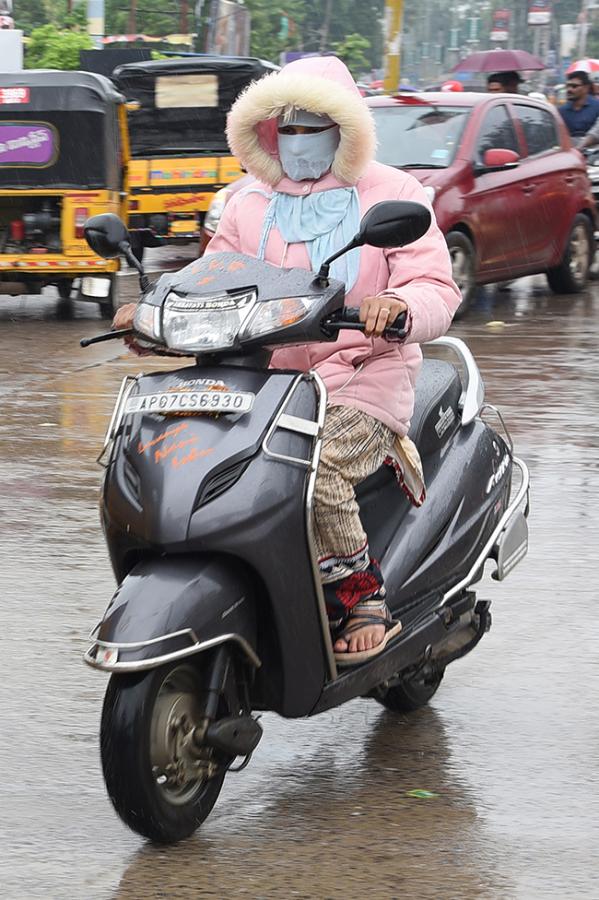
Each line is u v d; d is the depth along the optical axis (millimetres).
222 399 5141
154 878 5059
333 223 5703
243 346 5176
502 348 16266
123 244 5715
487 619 6691
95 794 5742
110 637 4945
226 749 5184
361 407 5551
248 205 5906
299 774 5961
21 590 8219
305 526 5148
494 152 18938
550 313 19375
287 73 5645
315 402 5258
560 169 20672
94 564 8727
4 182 19500
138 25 73125
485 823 5504
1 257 19531
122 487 5148
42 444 11789
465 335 17266
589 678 6988
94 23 58094
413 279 5633
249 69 27984
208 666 5168
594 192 24781
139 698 4980
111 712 5020
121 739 4977
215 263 5402
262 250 5797
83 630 7605
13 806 5617
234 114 5664
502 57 44031
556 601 8070
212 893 4953
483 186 18969
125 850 5273
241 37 60562
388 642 5715
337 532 5418
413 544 6074
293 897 4922
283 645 5176
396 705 6523
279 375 5223
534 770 5984
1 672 7008
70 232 19438
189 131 28172
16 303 21781
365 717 6594
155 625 4914
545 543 9117
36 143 19406
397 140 19234
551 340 16875
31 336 17969
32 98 19375
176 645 4922
